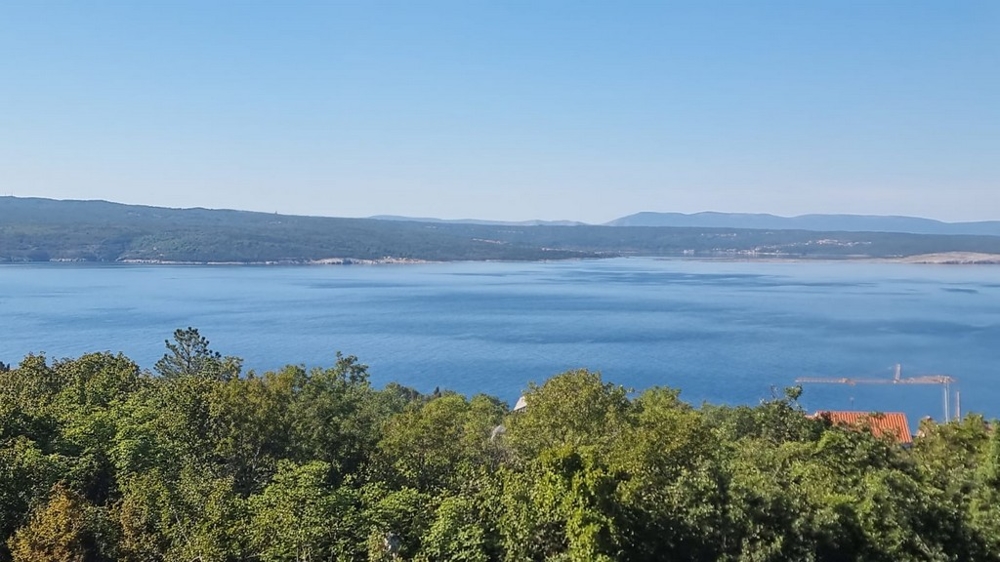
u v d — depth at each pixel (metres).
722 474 34.28
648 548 31.39
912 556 32.34
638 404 62.47
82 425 44.56
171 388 53.81
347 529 34.25
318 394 53.09
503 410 87.88
